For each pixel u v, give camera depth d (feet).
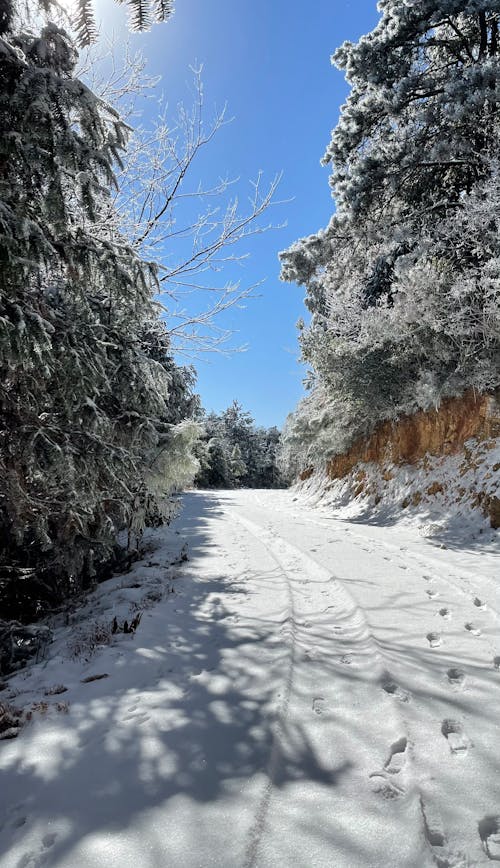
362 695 8.50
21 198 10.46
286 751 6.87
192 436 20.75
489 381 30.45
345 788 5.99
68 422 13.58
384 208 45.24
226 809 5.63
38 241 10.14
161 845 5.10
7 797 6.20
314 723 7.61
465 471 30.58
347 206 42.45
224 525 35.58
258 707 8.16
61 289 13.44
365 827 5.29
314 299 55.11
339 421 48.08
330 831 5.24
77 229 11.71
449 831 5.24
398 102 38.65
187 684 9.35
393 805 5.65
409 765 6.41
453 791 5.88
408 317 34.01
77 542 16.44
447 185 43.57
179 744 7.16
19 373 11.85
